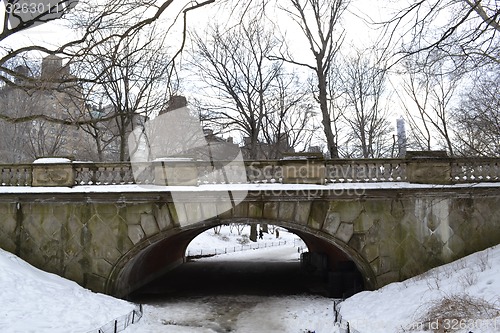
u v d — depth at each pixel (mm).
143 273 19516
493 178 14484
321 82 23344
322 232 14539
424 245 14289
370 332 9742
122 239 14641
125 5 5457
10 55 6793
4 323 9883
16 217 14797
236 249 38281
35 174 14969
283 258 31188
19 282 12234
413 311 10086
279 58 25109
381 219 14445
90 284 14539
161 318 13336
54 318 10742
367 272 14406
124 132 19078
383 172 14703
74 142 27641
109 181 15031
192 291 18000
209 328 12266
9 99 12711
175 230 14617
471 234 14281
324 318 12477
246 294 17250
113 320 11219
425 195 14383
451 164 14586
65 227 14711
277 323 12727
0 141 24469
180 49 5715
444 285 11094
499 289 9203
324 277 21672
